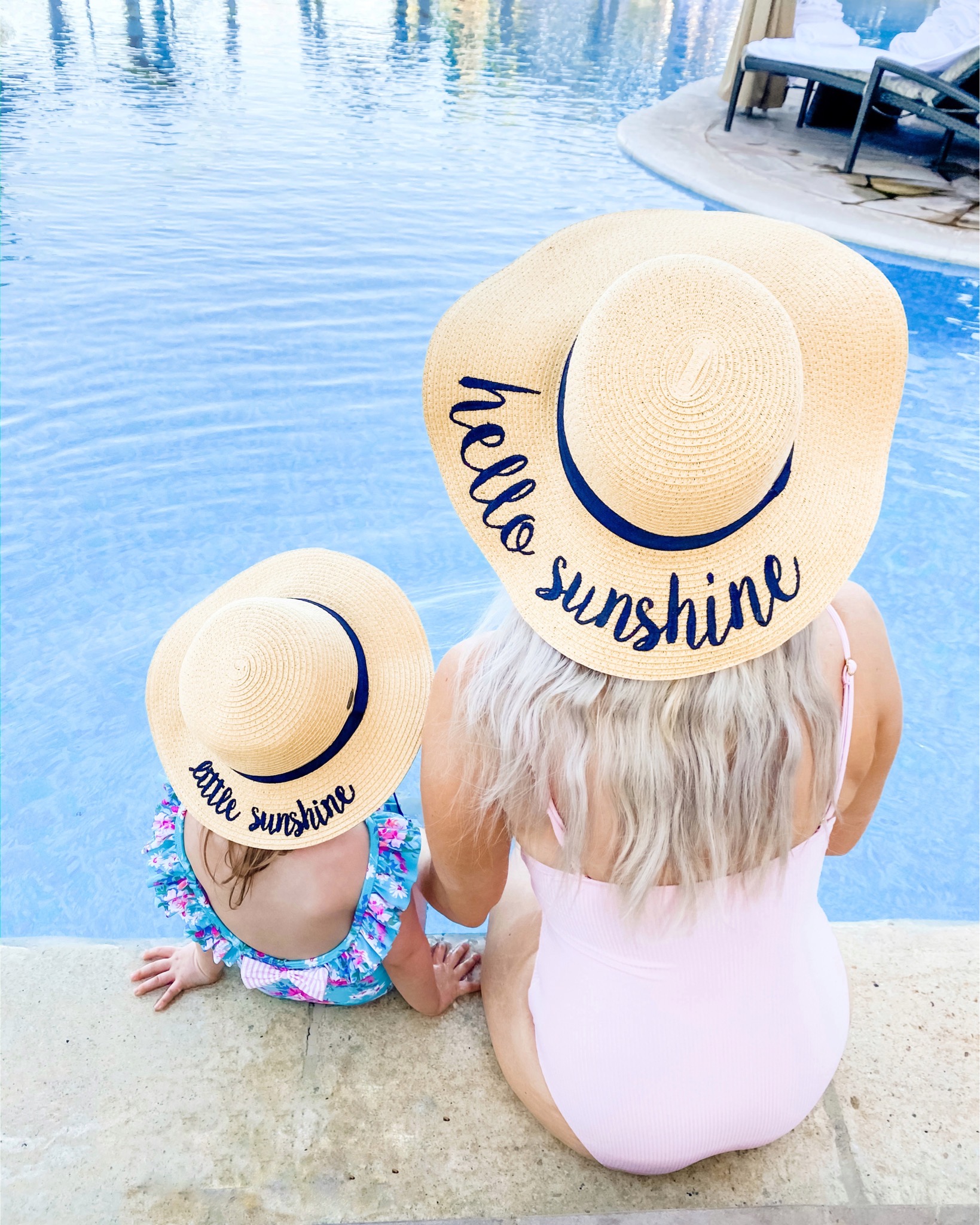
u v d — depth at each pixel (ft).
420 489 15.40
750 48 30.32
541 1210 5.19
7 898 9.86
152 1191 5.31
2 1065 5.93
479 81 38.68
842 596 4.15
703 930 4.06
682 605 3.37
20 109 31.83
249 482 15.34
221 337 19.11
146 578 13.50
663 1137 4.60
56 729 11.48
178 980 6.40
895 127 33.91
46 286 20.70
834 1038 4.84
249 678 5.25
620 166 29.35
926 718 11.74
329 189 26.63
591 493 3.38
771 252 3.86
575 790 3.53
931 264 22.79
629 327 3.10
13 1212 5.21
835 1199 5.19
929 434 16.75
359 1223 5.14
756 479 3.09
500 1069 5.93
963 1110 5.65
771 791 3.55
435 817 4.50
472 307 3.89
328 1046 6.05
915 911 9.86
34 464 15.47
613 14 54.80
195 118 31.94
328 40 43.93
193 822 5.74
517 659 3.67
